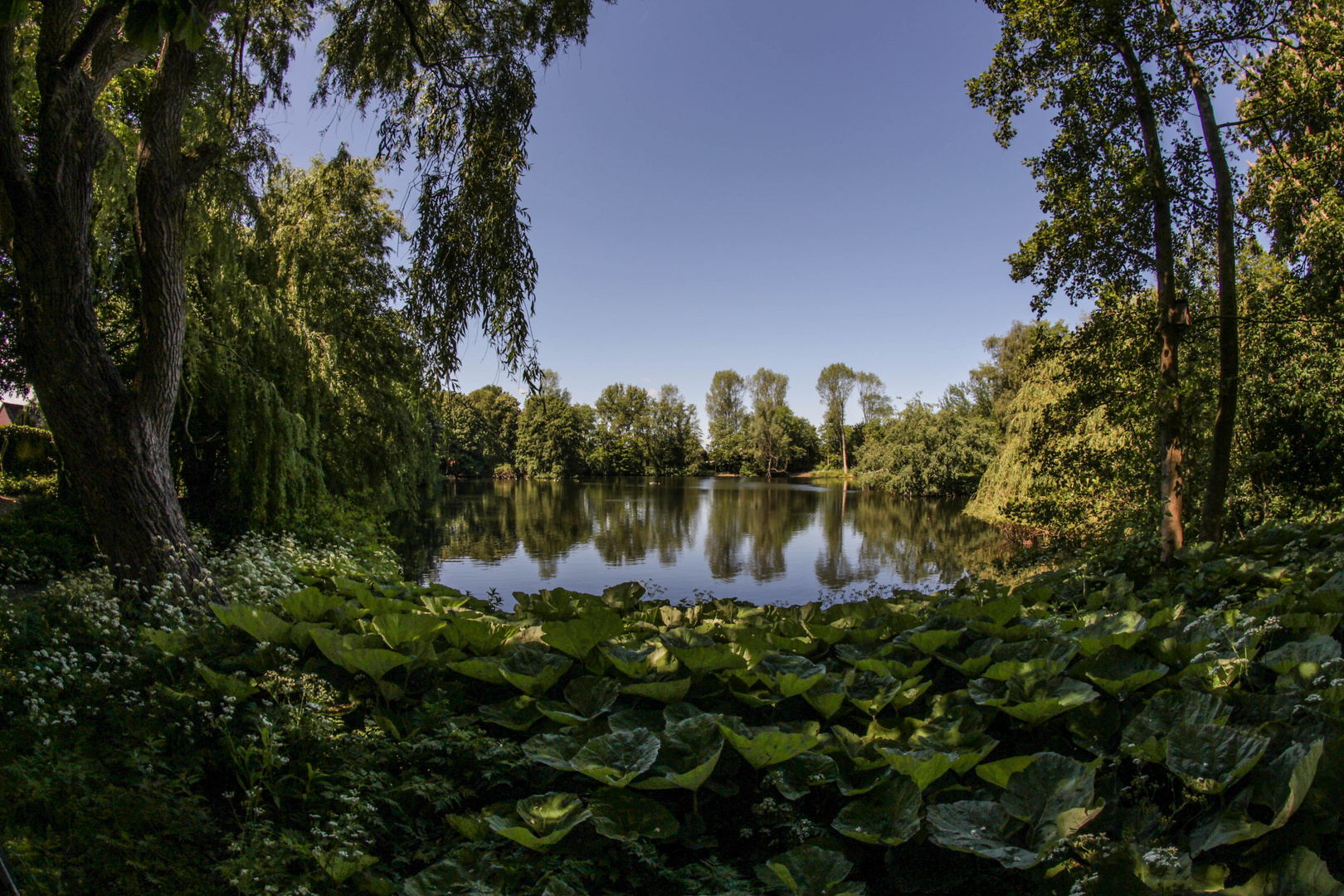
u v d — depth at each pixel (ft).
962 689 8.46
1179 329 22.07
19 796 6.40
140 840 6.18
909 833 5.88
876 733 7.55
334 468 41.65
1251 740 5.54
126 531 13.42
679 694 8.11
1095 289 24.53
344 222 40.88
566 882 5.83
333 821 6.33
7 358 29.22
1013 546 52.65
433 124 17.95
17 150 12.67
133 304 29.86
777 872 5.47
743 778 7.43
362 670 8.87
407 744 7.72
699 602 12.91
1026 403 58.85
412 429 48.93
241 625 9.45
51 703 8.25
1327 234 23.07
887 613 10.66
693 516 87.92
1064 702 7.09
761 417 220.84
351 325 42.70
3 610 10.05
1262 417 28.58
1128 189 21.49
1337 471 27.02
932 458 111.65
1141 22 20.44
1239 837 4.88
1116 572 15.98
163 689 8.18
